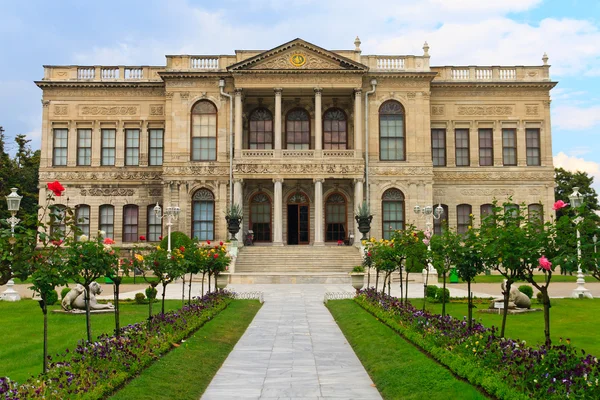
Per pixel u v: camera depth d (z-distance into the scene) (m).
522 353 13.12
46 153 62.28
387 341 18.83
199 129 59.88
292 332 22.59
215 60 60.50
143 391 12.94
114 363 13.90
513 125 63.31
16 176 74.06
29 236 12.90
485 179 62.78
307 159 57.69
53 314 27.03
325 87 58.38
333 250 54.44
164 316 20.62
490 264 17.00
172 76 59.66
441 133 63.38
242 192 59.19
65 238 14.62
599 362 12.09
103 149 62.75
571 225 14.25
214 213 59.16
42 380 11.80
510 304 27.53
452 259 18.52
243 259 52.97
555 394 10.76
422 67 60.88
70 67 62.69
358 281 38.47
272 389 14.22
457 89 63.31
